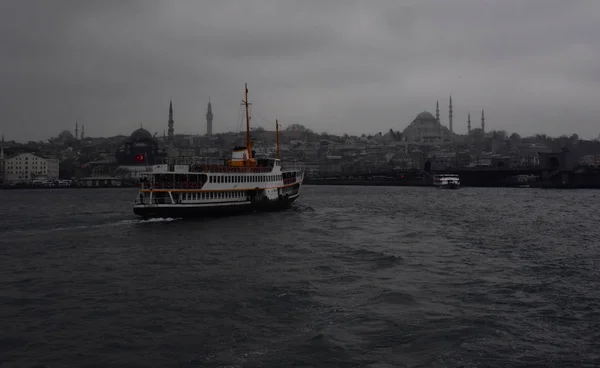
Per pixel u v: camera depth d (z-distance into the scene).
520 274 46.69
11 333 31.45
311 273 46.56
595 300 38.41
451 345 29.58
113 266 49.62
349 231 76.44
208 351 28.77
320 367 26.86
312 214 103.75
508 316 34.59
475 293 40.12
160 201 82.44
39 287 42.06
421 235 72.69
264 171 100.44
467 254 56.91
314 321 33.41
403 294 39.28
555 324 33.16
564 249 60.44
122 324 32.97
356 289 41.06
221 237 67.50
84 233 70.81
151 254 55.41
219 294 39.47
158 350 28.94
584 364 27.39
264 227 78.31
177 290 40.69
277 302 37.41
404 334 31.20
